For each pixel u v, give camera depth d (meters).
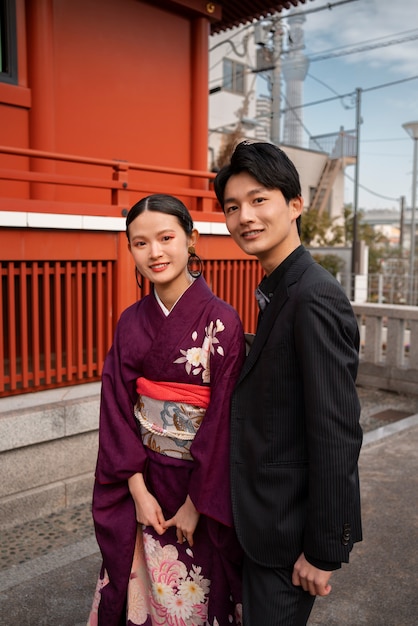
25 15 4.70
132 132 5.68
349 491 1.32
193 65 6.13
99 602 1.75
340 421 1.30
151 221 1.55
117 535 1.69
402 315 7.01
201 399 1.60
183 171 4.78
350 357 1.34
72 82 5.16
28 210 3.66
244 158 1.42
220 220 5.04
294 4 6.40
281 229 1.45
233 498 1.49
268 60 17.16
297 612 1.43
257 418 1.44
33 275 3.73
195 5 5.88
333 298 1.34
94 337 4.61
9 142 4.73
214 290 5.00
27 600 2.50
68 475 3.75
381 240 30.97
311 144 27.55
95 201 5.45
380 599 2.52
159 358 1.62
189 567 1.66
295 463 1.41
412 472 4.04
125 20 5.50
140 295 4.38
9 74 4.64
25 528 3.48
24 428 3.43
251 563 1.48
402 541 3.03
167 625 1.68
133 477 1.67
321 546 1.32
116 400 1.70
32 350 4.17
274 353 1.39
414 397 7.00
